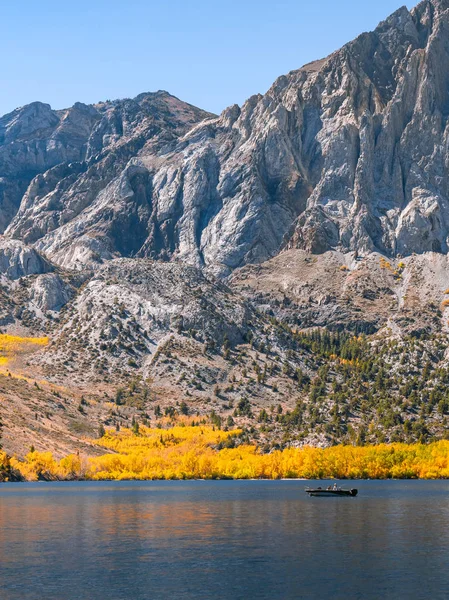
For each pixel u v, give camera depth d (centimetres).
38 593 14988
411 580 15812
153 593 14988
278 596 14812
